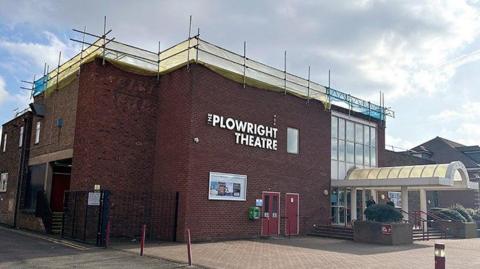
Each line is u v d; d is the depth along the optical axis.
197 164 20.08
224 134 21.33
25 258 13.69
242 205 21.70
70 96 22.73
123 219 20.34
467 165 48.97
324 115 27.17
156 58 22.53
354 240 21.78
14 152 28.52
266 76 23.81
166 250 16.20
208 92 20.95
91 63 20.67
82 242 17.92
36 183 25.06
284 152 24.22
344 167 28.34
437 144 52.25
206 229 20.08
